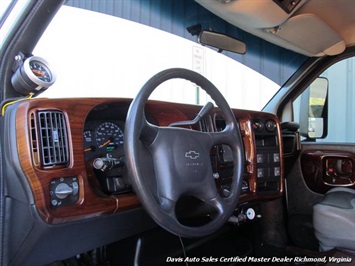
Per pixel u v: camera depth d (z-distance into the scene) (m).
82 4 1.61
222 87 2.12
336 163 1.92
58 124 0.90
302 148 2.11
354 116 2.19
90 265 1.38
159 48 1.90
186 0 1.77
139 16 1.87
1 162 0.92
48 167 0.86
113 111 1.15
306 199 2.05
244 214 1.55
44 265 1.05
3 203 0.94
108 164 1.01
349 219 1.35
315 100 2.27
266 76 2.24
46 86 1.11
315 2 1.57
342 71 2.22
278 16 1.61
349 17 1.72
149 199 0.82
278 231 2.01
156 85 0.91
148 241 1.46
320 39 1.91
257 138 1.56
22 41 1.10
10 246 0.95
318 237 1.49
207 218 1.55
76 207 0.90
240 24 1.74
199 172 0.94
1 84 1.09
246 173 1.49
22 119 0.85
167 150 0.89
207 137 0.99
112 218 1.04
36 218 0.84
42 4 1.07
